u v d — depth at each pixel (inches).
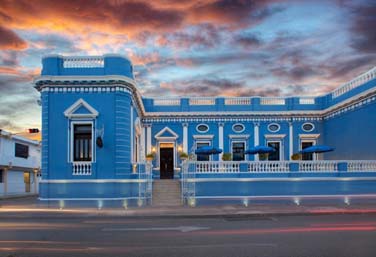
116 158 825.5
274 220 612.4
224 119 1222.9
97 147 826.8
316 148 990.4
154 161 1204.5
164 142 1216.8
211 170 863.7
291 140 1214.3
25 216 673.0
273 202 854.5
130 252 362.6
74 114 829.2
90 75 829.2
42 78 821.9
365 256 340.8
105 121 832.9
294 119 1221.1
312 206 796.6
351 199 861.8
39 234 476.4
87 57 839.1
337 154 1125.7
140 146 1143.6
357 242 406.9
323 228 514.3
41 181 821.9
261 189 858.8
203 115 1211.9
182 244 400.8
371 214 689.6
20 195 1438.2
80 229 518.3
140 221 611.8
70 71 836.0
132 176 856.9
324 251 361.7
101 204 811.4
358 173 871.1
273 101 1234.6
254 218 643.5
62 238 445.4
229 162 862.5
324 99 1216.2
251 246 387.5
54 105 835.4
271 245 391.9
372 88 913.5
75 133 840.9
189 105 1226.0
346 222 579.2
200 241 418.3
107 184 818.2
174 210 734.5
